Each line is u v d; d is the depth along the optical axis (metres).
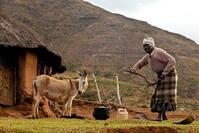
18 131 11.95
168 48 111.94
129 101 52.50
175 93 15.98
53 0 142.38
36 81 17.83
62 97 18.12
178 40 121.94
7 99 22.48
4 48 21.84
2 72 22.28
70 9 140.62
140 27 127.88
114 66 100.12
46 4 137.62
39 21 125.56
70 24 131.25
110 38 119.69
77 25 131.62
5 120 14.87
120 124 14.12
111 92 55.72
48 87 17.88
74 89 18.27
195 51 113.38
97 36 121.69
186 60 103.94
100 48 113.00
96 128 12.60
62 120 15.70
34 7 130.88
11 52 23.09
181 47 114.44
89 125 13.50
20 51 23.14
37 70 25.17
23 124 13.43
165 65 16.03
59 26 128.00
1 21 23.00
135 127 12.88
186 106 56.53
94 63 101.94
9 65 22.92
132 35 120.50
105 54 108.25
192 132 13.14
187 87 83.56
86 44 116.56
